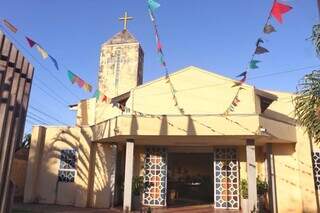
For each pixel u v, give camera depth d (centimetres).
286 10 766
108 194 1892
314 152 1789
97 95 1568
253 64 1040
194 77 1750
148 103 1756
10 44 425
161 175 1955
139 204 1783
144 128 1645
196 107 1706
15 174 2205
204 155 2453
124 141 1878
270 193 1778
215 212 1728
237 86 1684
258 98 1716
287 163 1805
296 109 1035
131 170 1706
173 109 1725
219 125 1598
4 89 414
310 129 998
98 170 1938
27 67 456
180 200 2244
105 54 2505
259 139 1694
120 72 2441
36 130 2092
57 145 2086
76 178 1955
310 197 1727
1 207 411
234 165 1902
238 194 1859
